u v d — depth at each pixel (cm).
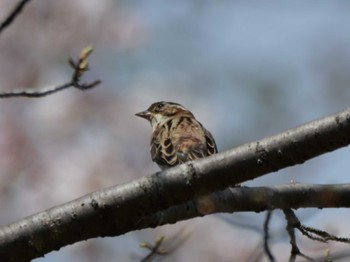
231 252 1416
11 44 1602
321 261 666
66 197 1495
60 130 1561
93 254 1425
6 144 1525
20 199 1501
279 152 612
